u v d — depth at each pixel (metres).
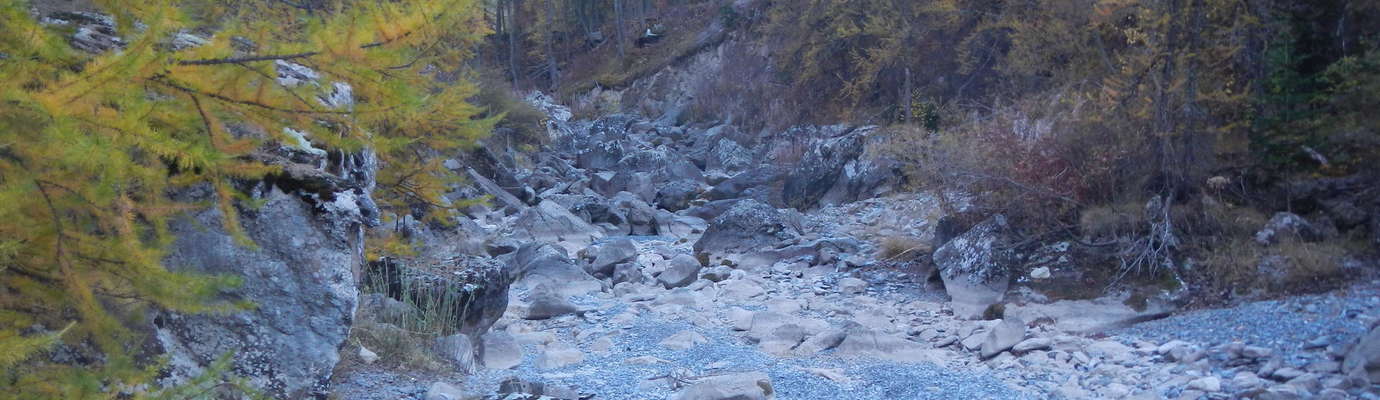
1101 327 7.81
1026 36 16.59
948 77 23.61
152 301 3.74
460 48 4.93
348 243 5.07
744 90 33.16
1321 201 8.66
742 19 37.03
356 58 3.75
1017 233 9.58
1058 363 6.75
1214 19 9.60
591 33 52.03
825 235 13.01
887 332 8.09
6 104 2.92
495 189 17.41
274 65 3.68
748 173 20.22
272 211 4.86
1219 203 8.97
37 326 3.65
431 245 10.19
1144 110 9.30
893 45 24.61
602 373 6.48
